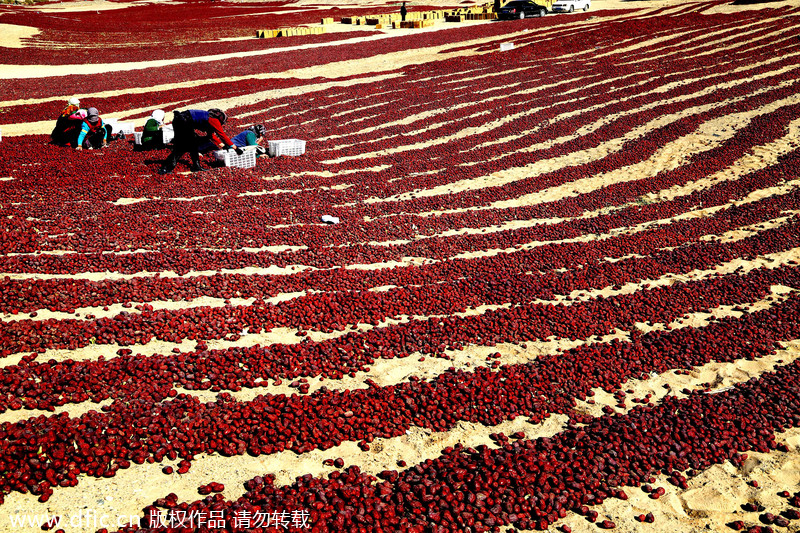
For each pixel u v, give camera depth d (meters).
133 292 7.72
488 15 47.69
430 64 29.23
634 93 20.94
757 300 8.42
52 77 28.33
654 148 15.58
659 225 11.16
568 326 7.60
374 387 6.13
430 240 10.35
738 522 4.61
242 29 50.41
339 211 11.61
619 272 9.23
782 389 6.27
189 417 5.35
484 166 14.68
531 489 4.82
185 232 10.08
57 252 9.01
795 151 14.61
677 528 4.57
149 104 22.61
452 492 4.73
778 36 28.59
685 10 41.31
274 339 6.98
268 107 21.67
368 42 38.50
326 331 7.24
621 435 5.46
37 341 6.38
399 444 5.39
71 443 4.85
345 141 17.05
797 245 10.17
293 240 10.09
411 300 8.11
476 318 7.66
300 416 5.51
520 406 5.98
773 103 18.25
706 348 7.11
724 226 11.10
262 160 14.94
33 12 60.72
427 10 58.62
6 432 4.86
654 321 7.81
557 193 13.03
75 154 15.12
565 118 18.62
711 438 5.50
